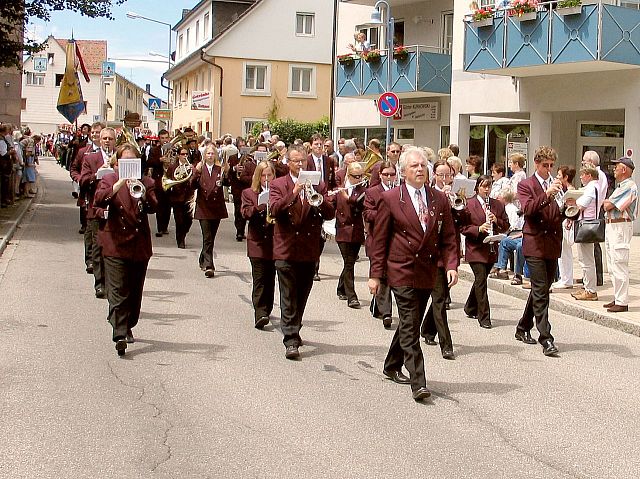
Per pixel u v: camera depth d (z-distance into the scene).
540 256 9.57
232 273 14.52
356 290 13.48
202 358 8.80
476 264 10.95
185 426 6.63
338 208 12.00
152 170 18.70
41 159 69.25
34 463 5.75
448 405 7.46
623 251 11.80
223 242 18.80
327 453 6.12
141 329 10.06
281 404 7.29
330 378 8.20
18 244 16.94
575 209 9.48
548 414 7.31
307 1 45.31
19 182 26.19
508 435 6.71
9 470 5.62
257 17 44.78
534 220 9.59
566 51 20.45
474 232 10.73
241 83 44.81
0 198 22.34
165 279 13.66
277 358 8.92
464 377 8.51
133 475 5.59
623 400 7.83
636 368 9.13
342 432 6.61
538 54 21.06
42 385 7.62
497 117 25.78
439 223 7.54
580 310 12.16
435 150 29.31
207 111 46.59
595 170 12.56
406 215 7.47
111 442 6.21
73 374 8.02
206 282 13.55
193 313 11.12
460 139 26.06
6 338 9.34
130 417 6.80
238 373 8.27
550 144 23.38
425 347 9.87
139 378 7.95
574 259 17.36
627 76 20.95
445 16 29.00
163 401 7.26
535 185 9.56
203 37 50.97
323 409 7.20
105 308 11.18
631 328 11.08
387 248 7.62
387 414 7.12
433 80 27.48
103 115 55.00
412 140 30.47
